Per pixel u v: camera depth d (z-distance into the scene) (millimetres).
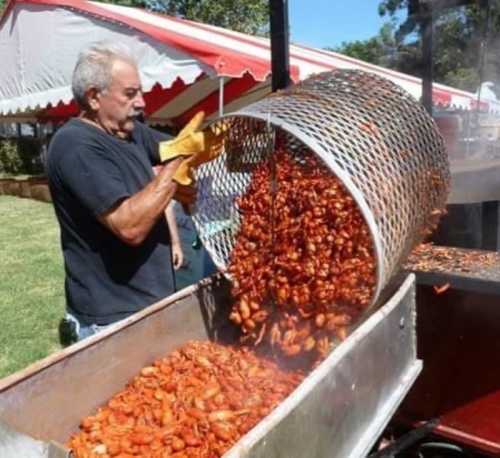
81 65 2268
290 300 2010
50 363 1754
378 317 1784
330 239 1880
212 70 5742
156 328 2203
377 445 2422
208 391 1966
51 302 5535
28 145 18078
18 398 1646
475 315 2227
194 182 2377
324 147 1646
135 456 1688
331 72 2068
